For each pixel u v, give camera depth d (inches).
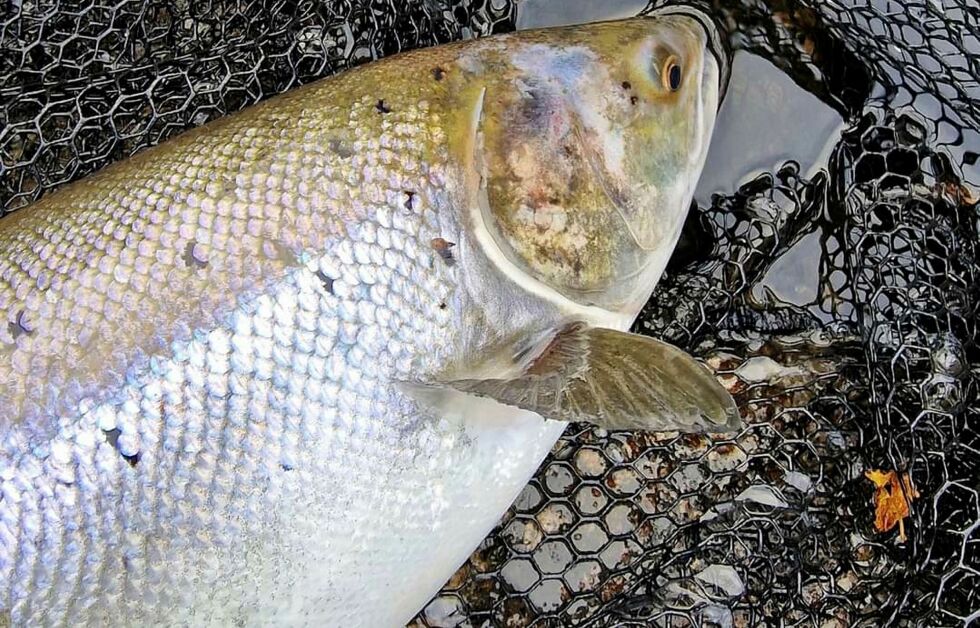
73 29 26.9
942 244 25.7
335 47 27.0
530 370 20.7
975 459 24.8
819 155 26.5
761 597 25.2
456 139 20.8
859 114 26.3
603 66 21.8
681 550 25.8
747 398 26.6
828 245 26.4
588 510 26.3
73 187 20.7
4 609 18.4
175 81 26.8
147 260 19.4
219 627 19.5
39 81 26.8
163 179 20.1
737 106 26.9
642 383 20.0
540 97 21.4
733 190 26.8
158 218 19.7
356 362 19.7
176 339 19.1
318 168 20.2
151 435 18.9
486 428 21.4
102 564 18.8
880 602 24.8
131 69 26.8
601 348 20.8
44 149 26.8
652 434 26.5
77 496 18.7
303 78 27.0
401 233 20.2
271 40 26.9
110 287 19.3
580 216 21.5
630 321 23.3
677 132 22.6
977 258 25.7
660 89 22.2
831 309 26.4
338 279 19.7
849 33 26.2
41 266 19.5
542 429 22.7
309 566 19.9
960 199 26.0
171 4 27.1
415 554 21.2
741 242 26.7
